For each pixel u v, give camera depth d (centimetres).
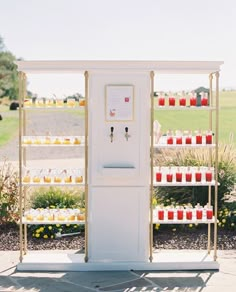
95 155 556
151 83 541
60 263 560
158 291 500
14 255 612
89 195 562
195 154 766
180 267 562
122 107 549
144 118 551
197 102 564
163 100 565
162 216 574
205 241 666
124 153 555
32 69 537
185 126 1667
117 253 566
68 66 537
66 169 580
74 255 587
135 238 564
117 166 556
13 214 724
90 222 564
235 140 1582
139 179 558
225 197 763
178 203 737
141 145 554
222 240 670
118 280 530
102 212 562
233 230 710
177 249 635
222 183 734
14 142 1891
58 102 565
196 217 577
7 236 680
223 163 748
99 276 543
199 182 568
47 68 536
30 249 633
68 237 680
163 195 750
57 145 561
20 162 553
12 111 2111
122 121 551
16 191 738
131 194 561
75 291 500
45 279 534
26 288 509
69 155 1669
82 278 537
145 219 563
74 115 1934
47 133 582
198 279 533
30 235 685
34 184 561
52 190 751
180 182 568
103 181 558
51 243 654
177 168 583
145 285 516
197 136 568
